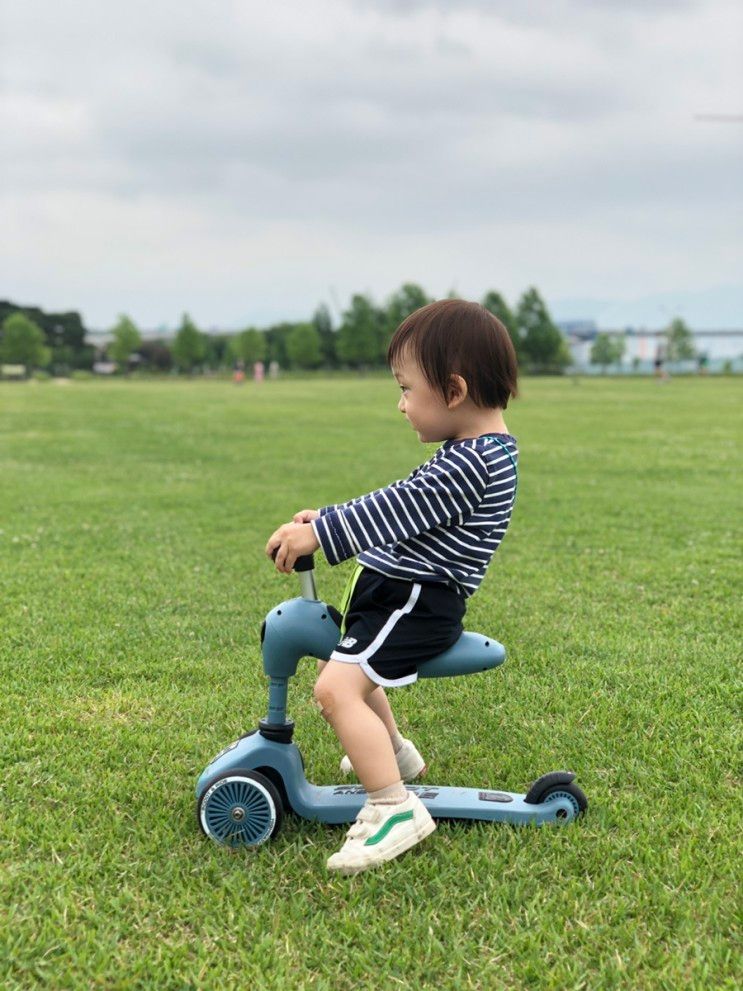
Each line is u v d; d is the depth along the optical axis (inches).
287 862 91.7
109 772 111.7
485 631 169.0
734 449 514.0
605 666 150.0
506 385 96.1
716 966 76.2
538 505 315.0
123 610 181.0
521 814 99.0
